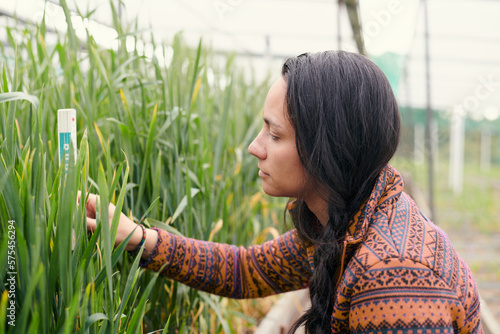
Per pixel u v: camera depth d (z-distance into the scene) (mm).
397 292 709
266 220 2211
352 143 785
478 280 4586
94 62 1160
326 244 820
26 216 628
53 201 667
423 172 13000
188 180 1188
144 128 1274
